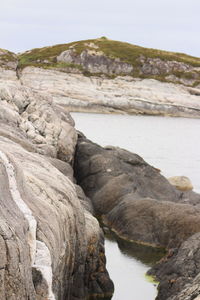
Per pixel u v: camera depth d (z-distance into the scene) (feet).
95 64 408.87
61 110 112.98
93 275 56.24
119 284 60.49
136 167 106.01
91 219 58.85
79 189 81.15
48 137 96.43
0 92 96.32
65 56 411.34
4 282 27.32
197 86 408.26
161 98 370.32
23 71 380.58
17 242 29.07
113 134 225.97
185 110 364.17
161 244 76.23
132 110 351.25
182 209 79.46
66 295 46.83
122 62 415.23
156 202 82.64
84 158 105.19
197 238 61.72
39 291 32.12
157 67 420.77
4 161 37.81
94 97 348.79
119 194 92.32
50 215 40.34
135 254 72.43
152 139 219.82
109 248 74.38
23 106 100.37
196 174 142.92
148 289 59.21
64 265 43.91
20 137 79.71
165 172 143.84
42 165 53.06
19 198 35.91
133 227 79.66
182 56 461.78
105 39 469.16
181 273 57.00
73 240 47.19
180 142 217.77
